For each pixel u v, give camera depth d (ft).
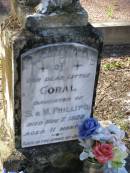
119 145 4.08
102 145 3.91
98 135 3.93
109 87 6.27
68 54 3.72
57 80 3.83
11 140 4.17
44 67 3.71
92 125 3.97
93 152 3.92
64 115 4.09
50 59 3.68
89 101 4.11
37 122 4.02
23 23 3.63
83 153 4.03
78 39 3.67
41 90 3.83
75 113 4.13
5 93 4.21
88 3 9.58
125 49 7.48
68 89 3.93
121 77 6.57
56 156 4.23
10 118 4.10
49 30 3.62
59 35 3.61
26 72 3.68
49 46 3.61
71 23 3.69
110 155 3.89
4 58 3.96
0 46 4.10
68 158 4.29
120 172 4.16
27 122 3.98
